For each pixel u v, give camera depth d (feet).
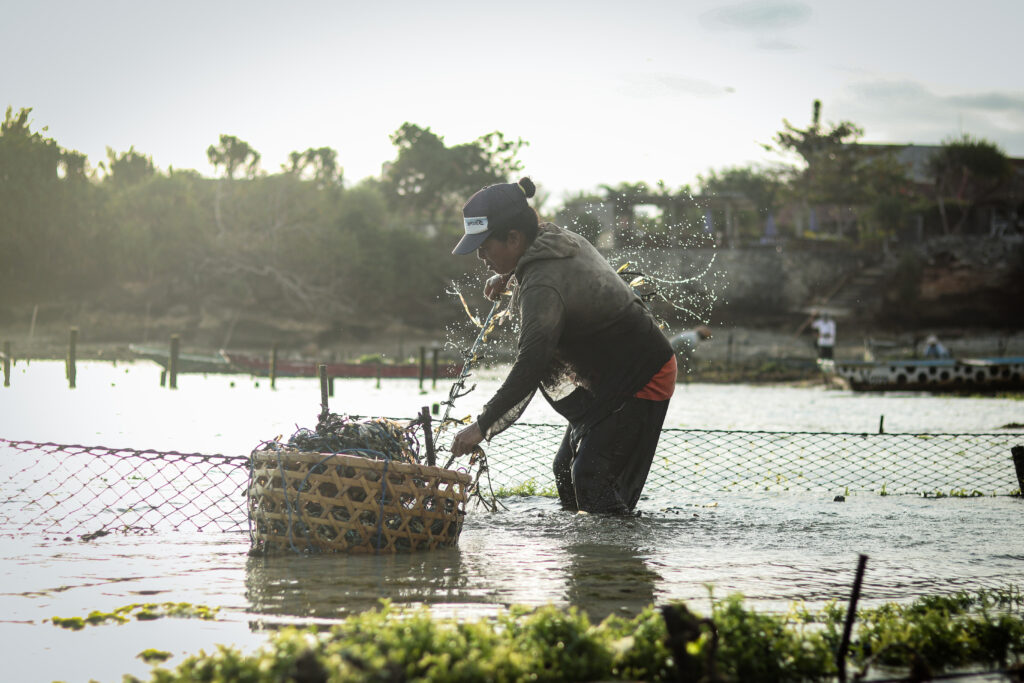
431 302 252.01
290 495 17.37
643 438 22.94
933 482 32.01
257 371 131.75
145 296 232.73
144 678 10.91
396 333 241.55
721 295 199.52
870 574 16.89
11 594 14.62
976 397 104.22
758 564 17.49
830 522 22.53
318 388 109.91
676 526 21.61
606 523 21.70
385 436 18.83
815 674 11.00
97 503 23.67
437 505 18.26
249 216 243.40
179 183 246.06
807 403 88.53
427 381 135.23
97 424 50.65
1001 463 37.55
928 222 240.12
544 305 21.20
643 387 22.53
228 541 19.06
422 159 284.20
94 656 11.74
